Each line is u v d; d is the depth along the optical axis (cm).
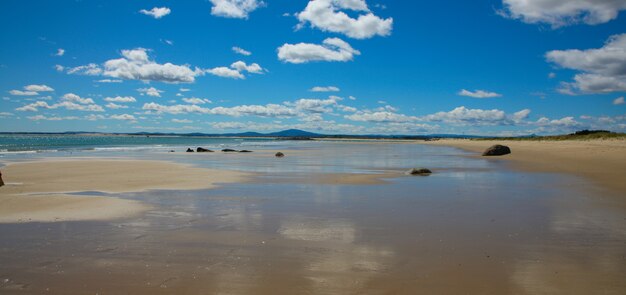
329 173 2170
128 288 575
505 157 3681
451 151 5438
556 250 744
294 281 598
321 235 852
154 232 875
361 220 992
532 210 1115
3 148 5800
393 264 670
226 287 577
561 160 2966
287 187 1589
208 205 1195
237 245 779
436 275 620
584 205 1188
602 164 2511
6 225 935
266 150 5666
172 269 648
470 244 783
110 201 1248
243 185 1645
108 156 3856
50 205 1170
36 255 718
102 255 718
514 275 620
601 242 796
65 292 564
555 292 557
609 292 556
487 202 1245
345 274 625
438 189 1536
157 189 1526
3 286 584
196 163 2930
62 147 6372
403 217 1027
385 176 2011
